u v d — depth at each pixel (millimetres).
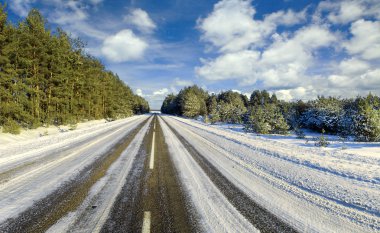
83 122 33438
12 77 17875
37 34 21812
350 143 13555
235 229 3617
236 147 12094
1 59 16656
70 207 4328
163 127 25156
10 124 16328
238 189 5512
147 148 11281
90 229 3547
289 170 7324
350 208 4453
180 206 4480
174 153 10078
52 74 24516
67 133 18078
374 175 6531
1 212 4070
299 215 4152
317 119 23016
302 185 5844
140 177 6371
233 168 7594
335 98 26047
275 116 21406
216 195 5094
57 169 7031
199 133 19234
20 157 8773
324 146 12383
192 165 7906
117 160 8477
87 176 6352
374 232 3578
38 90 22109
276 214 4188
